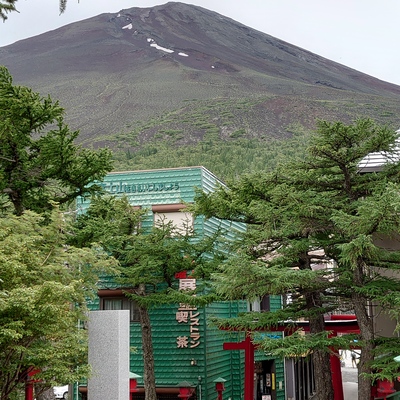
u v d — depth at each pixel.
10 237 12.38
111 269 15.50
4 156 17.42
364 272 18.28
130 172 29.02
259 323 18.19
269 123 196.25
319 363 19.48
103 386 13.59
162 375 26.88
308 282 16.66
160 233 23.83
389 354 16.52
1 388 12.38
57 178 17.94
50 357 11.99
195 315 26.92
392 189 14.19
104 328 13.80
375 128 16.64
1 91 16.23
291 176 17.61
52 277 12.93
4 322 11.05
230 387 29.55
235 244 19.45
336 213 15.55
